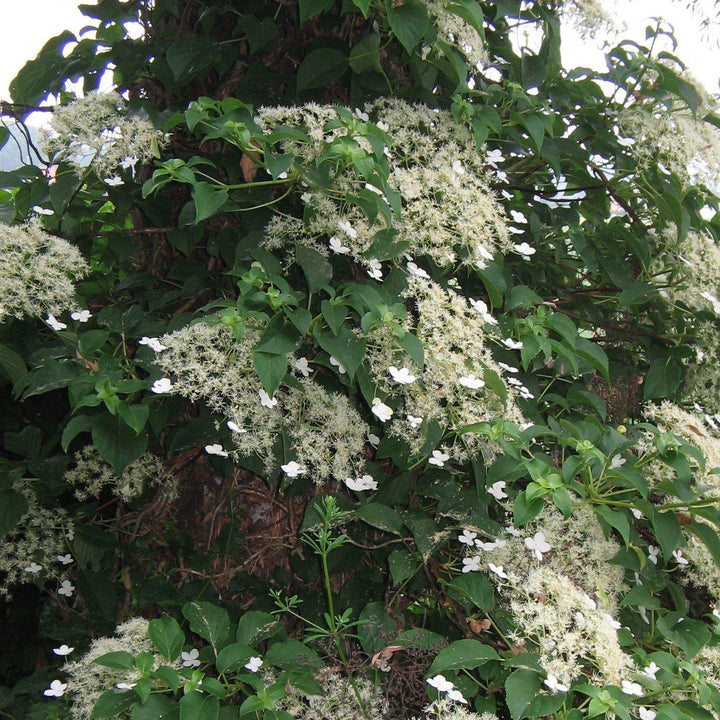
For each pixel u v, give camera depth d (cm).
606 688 190
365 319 208
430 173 245
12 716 248
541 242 306
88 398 207
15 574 259
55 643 278
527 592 210
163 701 184
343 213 237
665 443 224
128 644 208
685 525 232
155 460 251
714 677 227
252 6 269
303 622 238
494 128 255
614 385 316
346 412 229
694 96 295
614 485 225
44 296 233
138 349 237
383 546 243
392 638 212
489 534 223
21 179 281
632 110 298
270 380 197
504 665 195
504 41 297
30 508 259
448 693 190
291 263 248
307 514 221
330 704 201
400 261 243
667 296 306
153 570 254
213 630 207
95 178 287
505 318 251
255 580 241
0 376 266
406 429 224
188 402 255
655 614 254
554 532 234
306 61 256
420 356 207
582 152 289
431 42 250
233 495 247
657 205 299
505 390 228
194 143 273
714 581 257
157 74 275
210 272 270
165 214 281
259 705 183
